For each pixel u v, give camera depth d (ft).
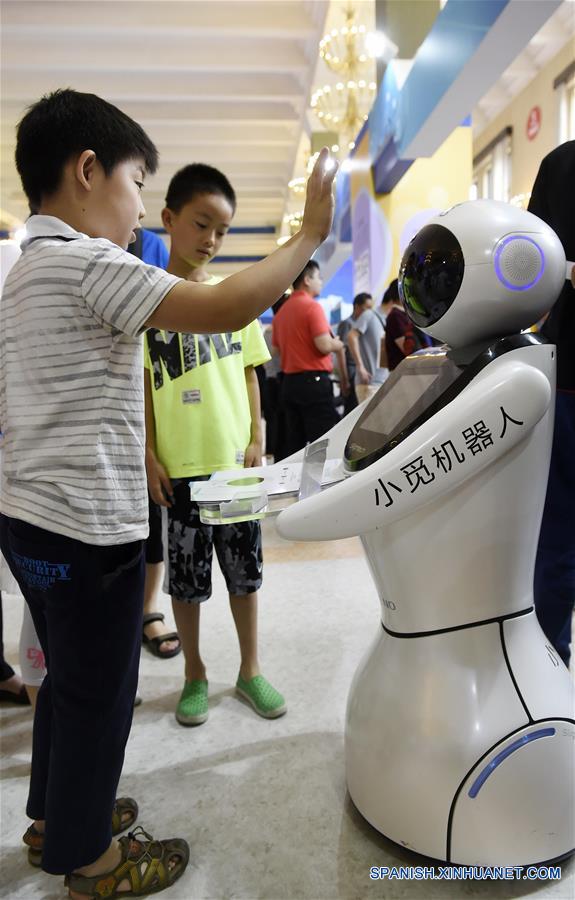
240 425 4.99
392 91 14.90
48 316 2.71
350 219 22.71
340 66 19.81
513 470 3.02
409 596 3.23
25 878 3.48
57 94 2.93
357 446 3.42
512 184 28.84
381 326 13.25
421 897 3.16
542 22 9.14
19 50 20.84
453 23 10.71
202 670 5.01
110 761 3.10
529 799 3.08
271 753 4.40
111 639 2.98
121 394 2.82
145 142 3.05
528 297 2.99
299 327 10.54
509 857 3.12
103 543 2.80
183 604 4.85
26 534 2.88
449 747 3.11
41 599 2.99
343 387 14.73
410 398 3.28
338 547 8.90
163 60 21.34
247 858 3.47
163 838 3.63
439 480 2.86
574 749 3.18
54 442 2.77
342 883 3.27
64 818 3.02
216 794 4.00
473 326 3.09
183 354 4.75
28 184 2.95
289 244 2.79
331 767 4.23
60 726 3.02
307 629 6.26
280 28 19.39
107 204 2.92
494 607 3.18
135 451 2.91
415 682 3.26
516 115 28.07
